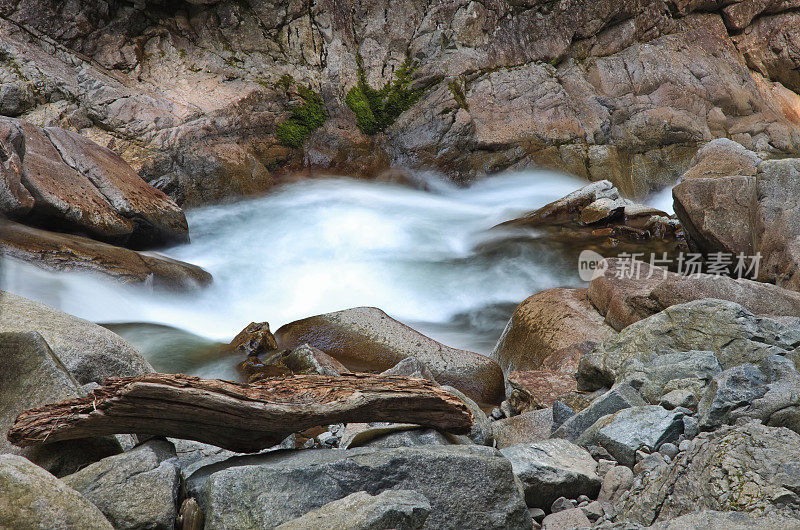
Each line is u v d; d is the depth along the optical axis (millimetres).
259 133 16953
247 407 3287
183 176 14984
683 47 21328
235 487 2898
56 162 11273
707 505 3170
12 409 3422
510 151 18406
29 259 8891
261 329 8352
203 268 12047
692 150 19812
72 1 15859
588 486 3830
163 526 2844
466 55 19234
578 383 5777
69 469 3256
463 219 15742
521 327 7988
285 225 14961
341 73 18406
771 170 8461
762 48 22828
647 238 13266
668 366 4805
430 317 10453
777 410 3926
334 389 3559
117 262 9633
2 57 14391
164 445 3238
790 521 2781
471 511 3139
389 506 2678
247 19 17922
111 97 14984
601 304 7609
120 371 4637
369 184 17828
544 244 13234
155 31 16859
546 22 20266
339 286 11633
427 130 18359
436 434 3740
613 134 19797
